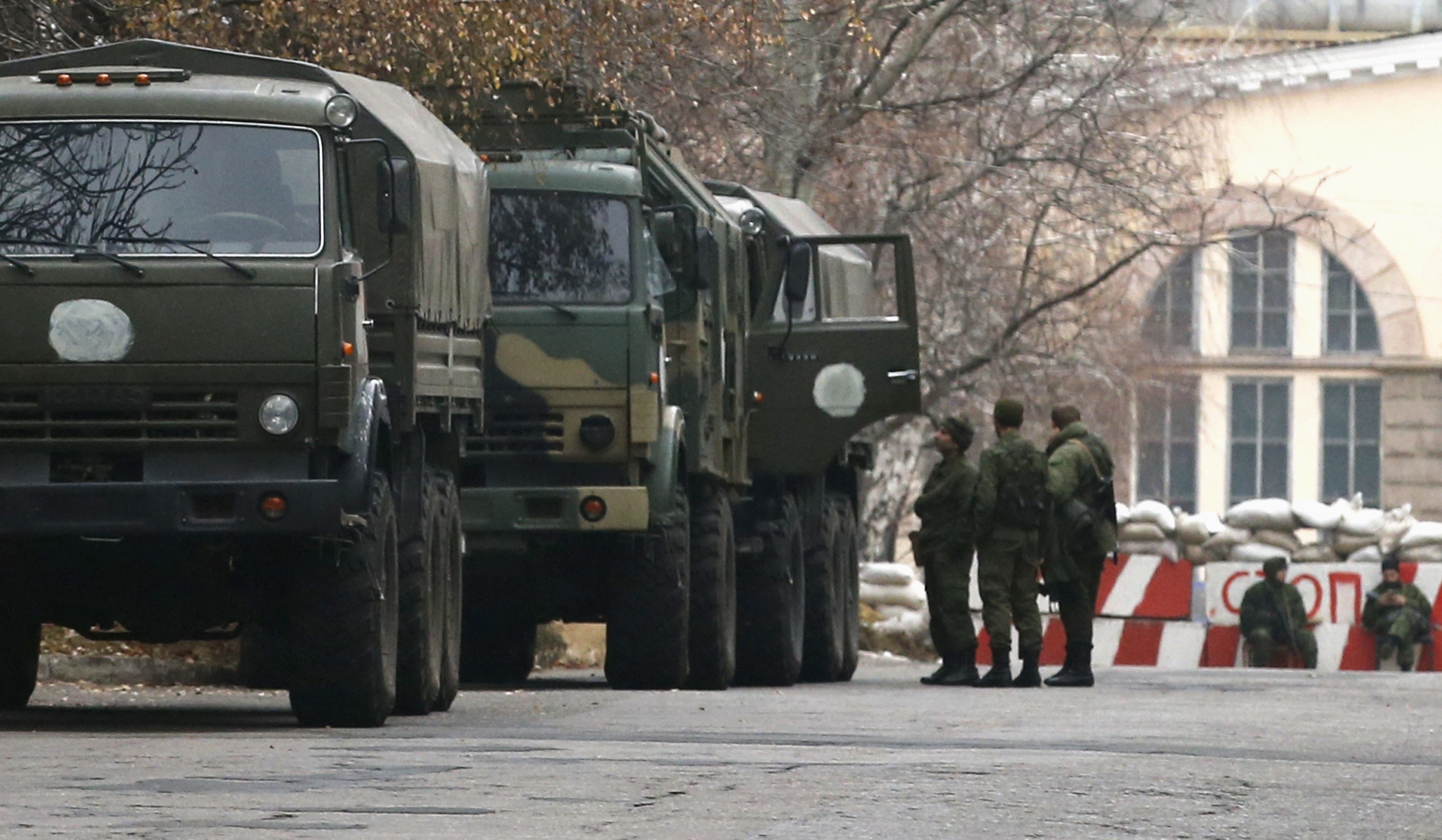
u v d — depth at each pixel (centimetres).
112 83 3972
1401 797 2917
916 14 10394
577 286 5634
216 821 2448
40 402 3816
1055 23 10731
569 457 5603
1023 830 2477
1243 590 10319
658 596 5703
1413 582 10250
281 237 3881
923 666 9281
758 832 2409
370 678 4019
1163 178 11250
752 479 6856
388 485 4197
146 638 4284
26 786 2802
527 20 5903
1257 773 3219
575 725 4103
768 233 6950
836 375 6894
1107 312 14488
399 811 2561
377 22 5781
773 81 9006
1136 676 7688
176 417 3831
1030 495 6344
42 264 3831
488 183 5562
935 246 11175
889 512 13512
